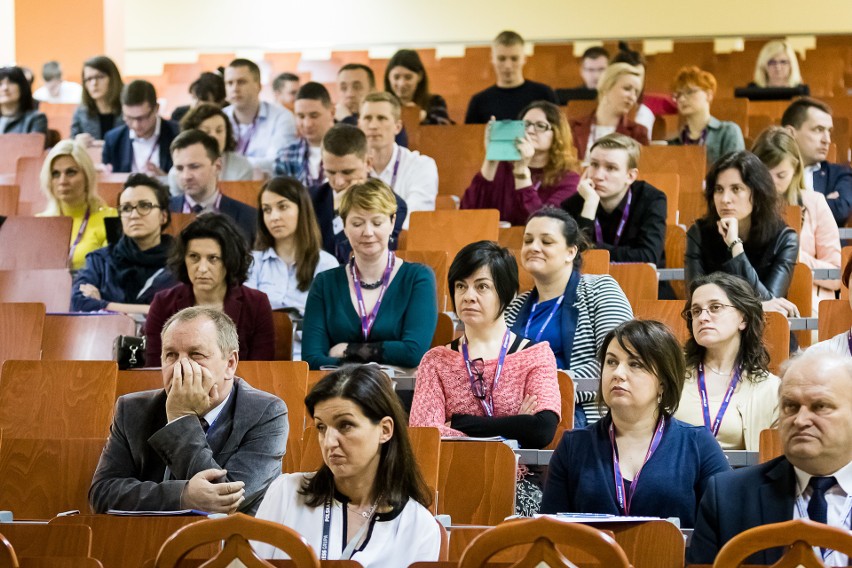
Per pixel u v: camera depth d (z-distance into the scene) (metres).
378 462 5.27
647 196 9.75
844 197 11.66
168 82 20.97
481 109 14.98
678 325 8.02
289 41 22.34
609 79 13.15
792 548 4.09
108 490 6.00
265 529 4.21
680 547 4.79
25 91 15.59
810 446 4.98
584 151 13.14
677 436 5.85
